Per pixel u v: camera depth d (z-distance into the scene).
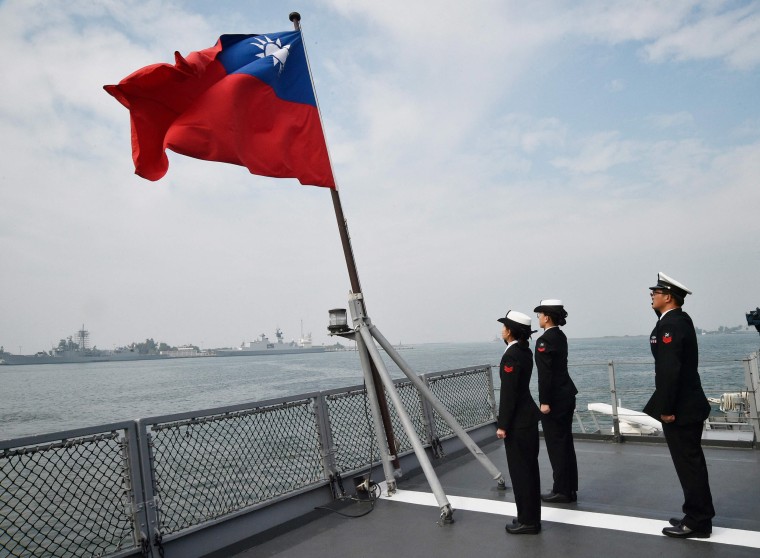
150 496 3.61
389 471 5.07
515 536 3.91
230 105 4.80
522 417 4.00
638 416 7.75
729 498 4.50
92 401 60.03
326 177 5.26
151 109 4.74
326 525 4.36
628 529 3.93
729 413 7.59
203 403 48.84
